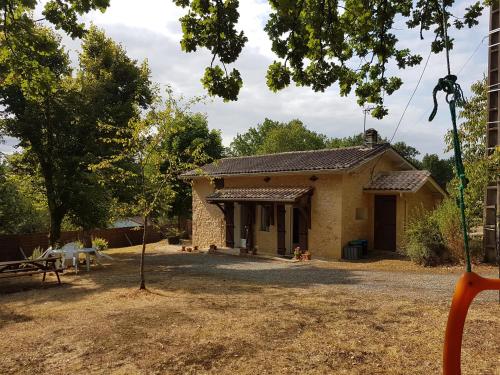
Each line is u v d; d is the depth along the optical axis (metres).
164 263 14.60
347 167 13.64
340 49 5.11
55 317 6.71
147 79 16.39
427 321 5.81
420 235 11.84
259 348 4.95
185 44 4.43
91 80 15.33
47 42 7.09
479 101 13.17
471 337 5.04
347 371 4.25
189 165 9.70
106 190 14.34
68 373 4.43
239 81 4.55
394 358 4.54
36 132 13.85
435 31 5.47
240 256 16.42
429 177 14.98
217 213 19.48
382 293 7.97
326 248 14.71
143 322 6.13
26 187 15.77
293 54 4.86
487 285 1.97
